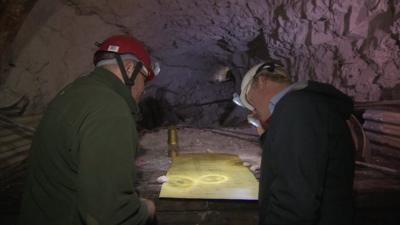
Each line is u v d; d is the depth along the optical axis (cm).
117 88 149
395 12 461
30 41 545
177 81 1151
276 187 135
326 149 132
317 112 136
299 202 127
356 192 261
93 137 126
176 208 235
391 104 443
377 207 239
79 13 621
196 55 1011
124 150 129
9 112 520
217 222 223
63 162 134
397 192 262
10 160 400
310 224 128
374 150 430
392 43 479
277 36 682
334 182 138
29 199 142
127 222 128
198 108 1180
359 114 506
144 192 262
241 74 1010
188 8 672
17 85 535
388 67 497
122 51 154
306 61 673
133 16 673
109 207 122
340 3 524
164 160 386
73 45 621
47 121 141
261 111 166
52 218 134
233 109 1063
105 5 622
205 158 386
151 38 810
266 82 163
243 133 596
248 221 223
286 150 133
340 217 137
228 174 310
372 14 498
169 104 1177
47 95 583
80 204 125
